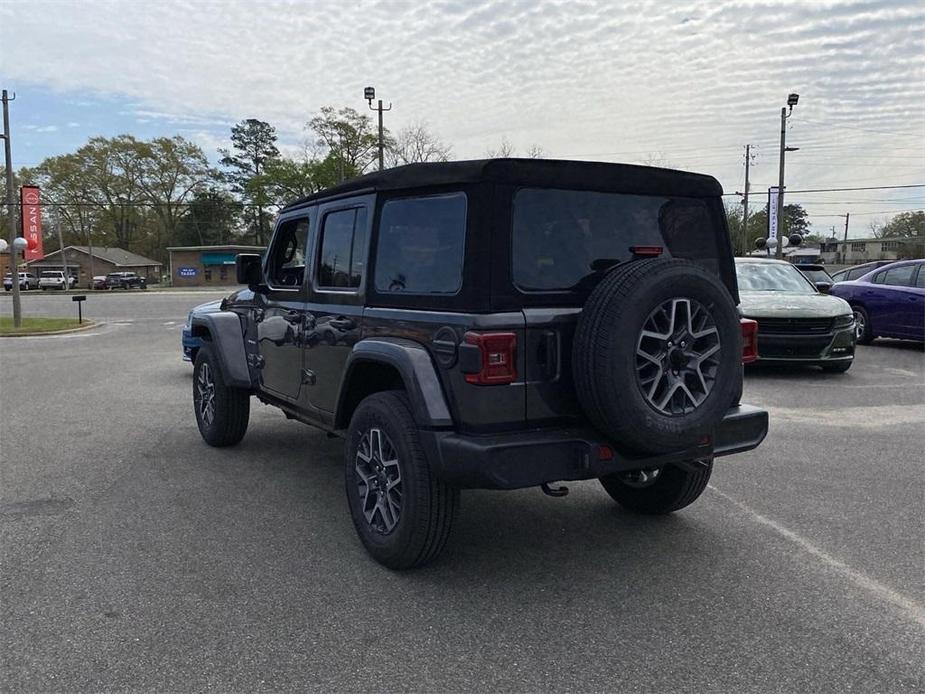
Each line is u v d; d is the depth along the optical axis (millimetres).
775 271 11422
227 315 6125
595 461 3367
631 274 3297
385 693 2740
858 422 7332
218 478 5543
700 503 4926
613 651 3037
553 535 4359
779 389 9148
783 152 32469
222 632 3193
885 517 4637
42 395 9266
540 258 3445
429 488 3568
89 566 3895
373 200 4027
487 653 3023
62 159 81250
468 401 3322
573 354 3346
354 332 4148
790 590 3602
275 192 68688
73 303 37469
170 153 83938
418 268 3682
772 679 2828
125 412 8125
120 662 2949
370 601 3490
